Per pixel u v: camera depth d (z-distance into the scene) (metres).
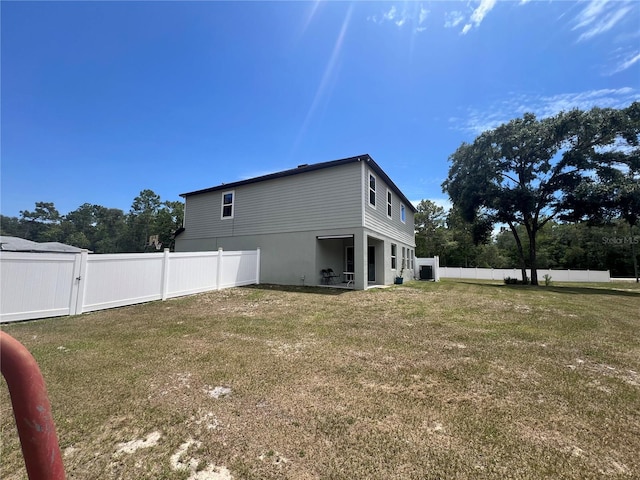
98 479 1.74
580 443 2.06
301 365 3.51
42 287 6.01
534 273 17.42
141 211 42.41
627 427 2.25
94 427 2.27
